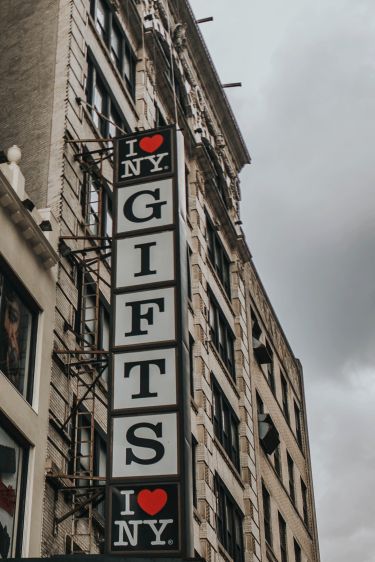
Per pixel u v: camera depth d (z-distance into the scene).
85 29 32.09
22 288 23.20
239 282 45.91
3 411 20.97
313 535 50.28
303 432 54.09
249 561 37.16
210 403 36.81
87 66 31.69
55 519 22.48
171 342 22.22
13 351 22.36
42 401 22.95
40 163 27.70
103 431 26.09
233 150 50.94
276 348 51.97
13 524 20.91
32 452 21.98
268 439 43.22
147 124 36.09
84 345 26.14
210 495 34.06
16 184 23.80
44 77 29.97
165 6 42.69
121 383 21.94
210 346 38.78
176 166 25.22
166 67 39.66
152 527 19.91
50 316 24.22
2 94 30.05
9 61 31.00
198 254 39.94
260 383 45.97
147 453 20.83
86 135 29.77
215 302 41.38
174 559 19.00
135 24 37.53
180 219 24.31
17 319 22.80
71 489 22.95
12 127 29.12
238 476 38.72
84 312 26.31
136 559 18.59
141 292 23.17
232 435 39.84
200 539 32.44
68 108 28.92
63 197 26.80
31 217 23.67
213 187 43.91
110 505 20.33
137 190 25.02
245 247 47.00
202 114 46.19
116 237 24.34
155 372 21.91
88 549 23.36
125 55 36.38
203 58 46.47
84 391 25.41
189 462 20.89
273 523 42.38
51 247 24.41
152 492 20.33
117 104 33.62
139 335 22.52
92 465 23.84
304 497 51.53
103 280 26.14
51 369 23.77
